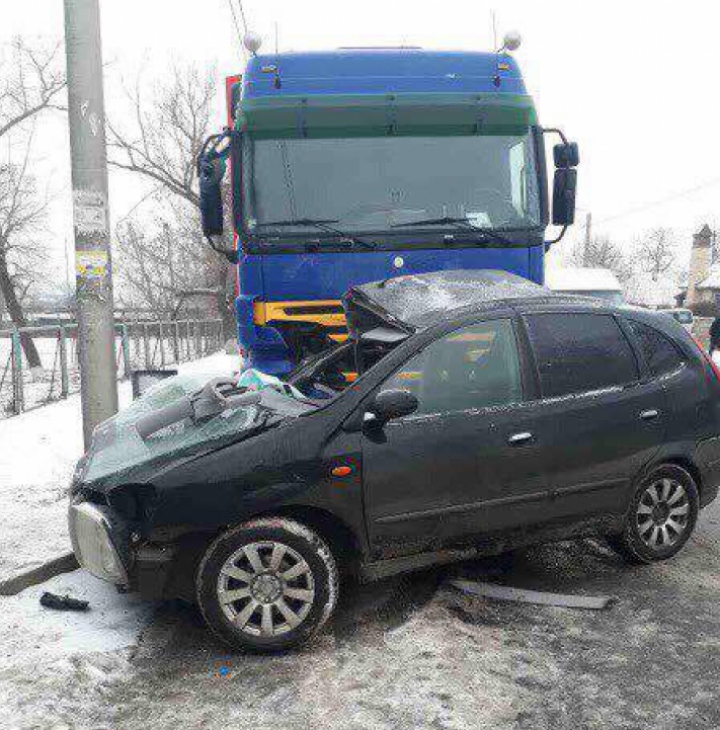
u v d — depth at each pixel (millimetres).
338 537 4098
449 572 4758
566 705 3330
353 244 6441
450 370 4234
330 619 4152
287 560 3844
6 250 22594
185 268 35281
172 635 4016
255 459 3807
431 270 6531
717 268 50781
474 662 3662
